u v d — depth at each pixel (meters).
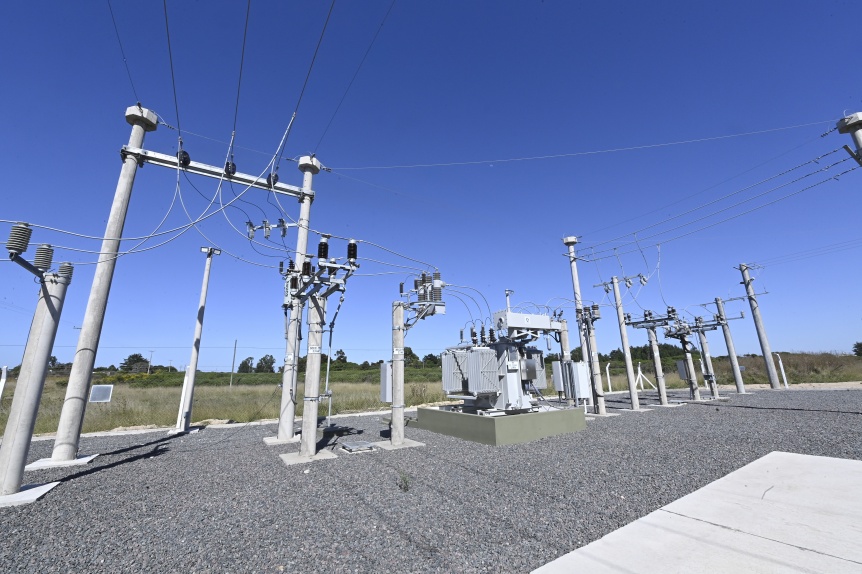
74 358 7.84
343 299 8.12
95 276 8.17
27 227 5.61
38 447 9.14
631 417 11.80
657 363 14.92
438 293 9.37
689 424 9.94
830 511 4.01
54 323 6.00
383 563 3.33
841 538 3.43
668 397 18.05
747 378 25.67
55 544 3.85
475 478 5.80
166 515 4.58
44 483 5.93
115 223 8.34
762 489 4.77
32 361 5.75
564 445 8.06
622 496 4.81
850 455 6.16
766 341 20.70
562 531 3.87
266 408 16.39
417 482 5.67
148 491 5.53
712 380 16.31
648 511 4.32
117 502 5.09
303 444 7.57
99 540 3.93
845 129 8.55
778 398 14.93
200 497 5.21
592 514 4.27
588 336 13.65
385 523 4.19
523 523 4.09
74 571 3.33
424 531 3.96
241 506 4.83
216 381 40.16
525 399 10.26
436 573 3.15
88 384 7.93
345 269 7.69
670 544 3.47
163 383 37.56
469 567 3.23
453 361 10.82
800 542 3.39
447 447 8.27
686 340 16.36
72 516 4.62
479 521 4.18
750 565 3.07
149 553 3.62
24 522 4.45
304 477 6.12
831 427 8.46
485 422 8.67
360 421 12.84
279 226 9.55
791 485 4.85
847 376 23.92
